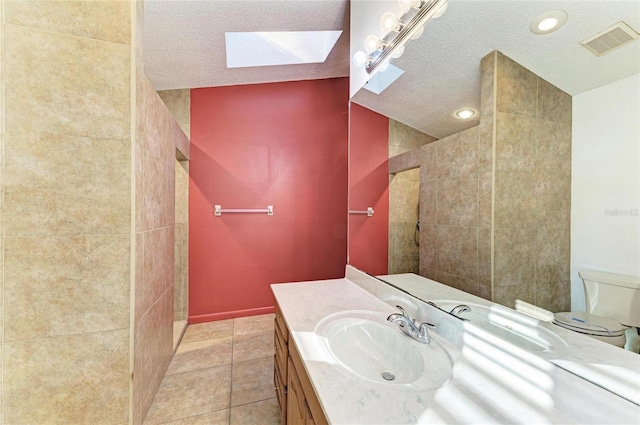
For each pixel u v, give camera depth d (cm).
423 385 72
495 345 81
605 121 62
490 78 91
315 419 76
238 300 272
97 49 102
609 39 61
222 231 265
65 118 99
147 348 140
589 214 66
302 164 289
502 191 88
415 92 130
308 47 243
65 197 100
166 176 172
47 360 99
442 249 113
